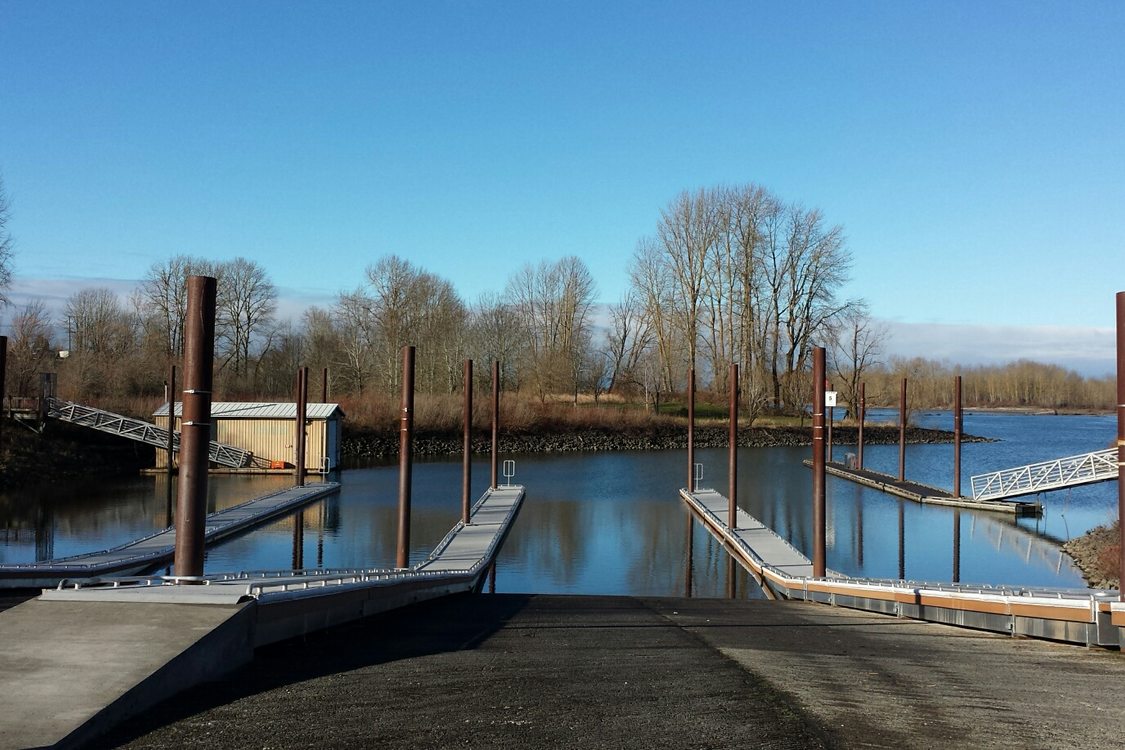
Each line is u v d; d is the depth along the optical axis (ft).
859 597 47.67
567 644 30.53
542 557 75.36
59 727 16.58
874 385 314.35
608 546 81.00
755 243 237.04
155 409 164.55
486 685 22.41
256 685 21.79
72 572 50.60
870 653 29.99
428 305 260.83
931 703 21.65
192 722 18.31
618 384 288.30
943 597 40.04
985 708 21.21
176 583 27.86
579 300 283.18
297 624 29.07
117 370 195.21
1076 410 495.00
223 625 23.00
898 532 91.15
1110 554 68.80
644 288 261.65
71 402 146.61
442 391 241.35
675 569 70.54
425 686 22.13
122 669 19.75
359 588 35.27
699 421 238.27
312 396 233.35
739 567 71.67
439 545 73.67
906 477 155.43
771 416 247.91
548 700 20.84
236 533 83.82
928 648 31.71
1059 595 35.96
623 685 22.79
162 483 120.98
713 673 24.80
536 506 110.01
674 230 244.83
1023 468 110.83
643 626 36.96
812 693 22.33
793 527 94.22
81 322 255.70
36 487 115.34
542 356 263.90
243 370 262.67
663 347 259.39
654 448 215.31
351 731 17.84
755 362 241.35
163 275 251.39
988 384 524.52
